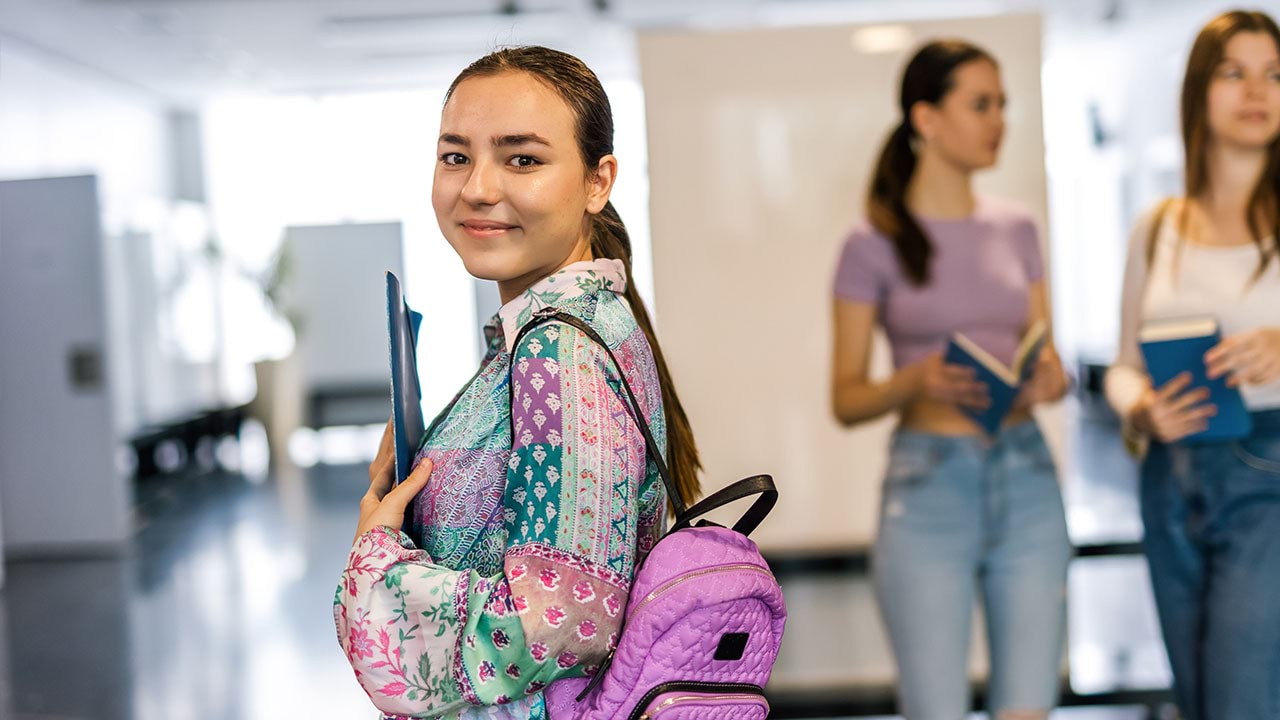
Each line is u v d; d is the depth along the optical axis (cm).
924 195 324
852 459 359
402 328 133
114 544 691
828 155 348
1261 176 264
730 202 352
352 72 1074
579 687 121
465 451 123
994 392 294
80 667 456
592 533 115
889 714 357
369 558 118
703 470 147
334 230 1200
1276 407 258
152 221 896
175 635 496
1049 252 326
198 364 1044
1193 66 271
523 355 118
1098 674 394
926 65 322
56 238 692
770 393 356
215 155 1249
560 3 826
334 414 1195
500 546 123
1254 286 265
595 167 128
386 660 116
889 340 328
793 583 367
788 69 348
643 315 143
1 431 692
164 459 934
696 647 117
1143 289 281
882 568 308
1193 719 275
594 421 116
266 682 421
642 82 350
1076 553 385
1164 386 261
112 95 1073
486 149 122
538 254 124
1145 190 934
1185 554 269
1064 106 1115
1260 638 253
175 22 840
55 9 783
